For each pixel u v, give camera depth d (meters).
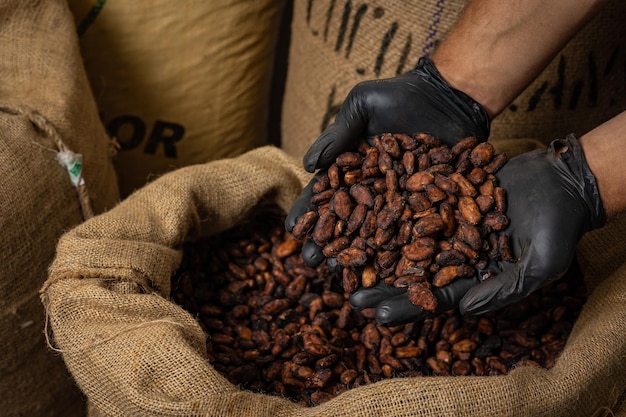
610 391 0.65
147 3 0.94
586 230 0.68
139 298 0.65
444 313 0.77
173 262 0.73
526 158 0.70
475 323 0.77
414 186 0.68
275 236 0.84
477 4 0.75
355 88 0.73
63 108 0.80
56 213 0.78
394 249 0.67
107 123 1.03
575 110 0.90
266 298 0.79
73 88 0.83
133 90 1.00
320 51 0.95
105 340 0.62
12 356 0.78
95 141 0.86
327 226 0.68
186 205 0.75
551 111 0.89
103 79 0.99
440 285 0.66
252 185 0.80
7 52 0.82
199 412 0.59
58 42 0.86
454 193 0.68
